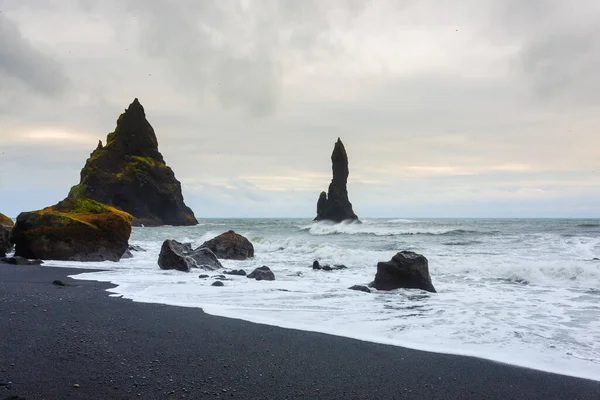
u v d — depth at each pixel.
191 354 6.22
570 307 10.35
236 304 10.23
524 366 6.14
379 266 13.09
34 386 4.85
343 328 8.10
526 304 10.70
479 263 16.22
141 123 95.06
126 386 4.96
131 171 88.44
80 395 4.66
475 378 5.65
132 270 16.83
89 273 15.37
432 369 5.95
